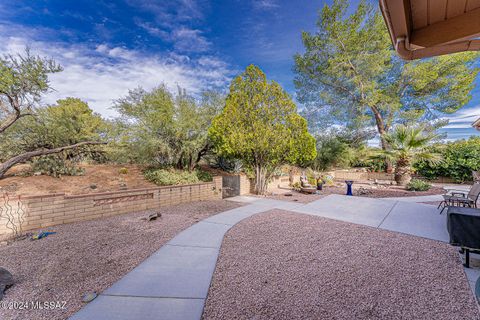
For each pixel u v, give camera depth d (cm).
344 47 1415
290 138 899
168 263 325
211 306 231
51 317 211
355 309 225
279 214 613
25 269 298
